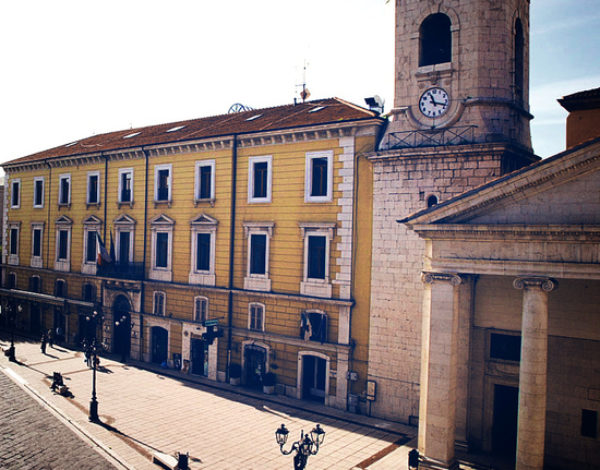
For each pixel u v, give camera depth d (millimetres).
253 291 28719
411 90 23734
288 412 24672
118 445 19984
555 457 18969
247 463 18656
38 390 26953
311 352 26438
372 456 19516
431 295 17469
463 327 20594
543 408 15453
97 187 38438
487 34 22250
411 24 23828
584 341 18562
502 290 20297
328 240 26000
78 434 21062
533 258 15695
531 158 23719
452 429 17297
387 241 24047
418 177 23234
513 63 22875
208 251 31484
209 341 29078
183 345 32156
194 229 31844
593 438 18375
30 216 44938
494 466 18984
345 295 25344
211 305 30781
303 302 26844
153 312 34062
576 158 14938
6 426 21578
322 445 20547
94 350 23281
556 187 15547
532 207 15898
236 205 29906
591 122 20219
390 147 24109
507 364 20125
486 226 16172
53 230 42312
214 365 30312
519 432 15555
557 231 15031
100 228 38094
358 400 24656
